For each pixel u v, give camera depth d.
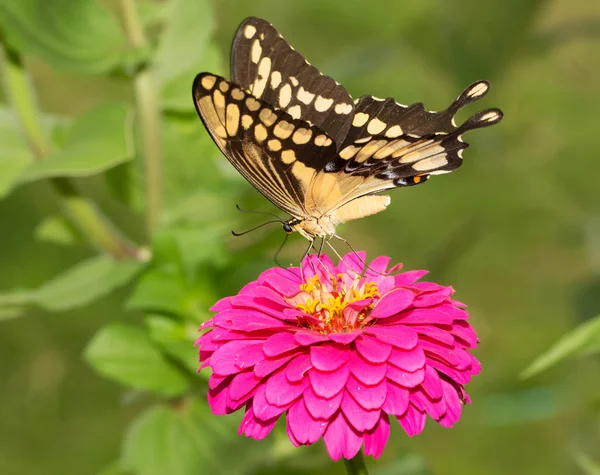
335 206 0.80
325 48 1.32
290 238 0.87
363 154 0.80
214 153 0.88
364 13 1.25
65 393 1.22
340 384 0.73
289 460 0.88
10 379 1.23
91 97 1.42
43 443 1.17
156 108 0.87
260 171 0.79
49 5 0.83
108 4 0.93
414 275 0.79
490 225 1.00
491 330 1.14
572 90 1.05
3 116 0.87
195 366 0.84
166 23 0.87
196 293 0.85
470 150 0.97
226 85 0.77
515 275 1.20
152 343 0.85
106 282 0.85
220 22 1.37
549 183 0.98
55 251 1.31
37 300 0.85
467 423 1.08
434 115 0.79
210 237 0.85
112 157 0.81
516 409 0.93
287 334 0.75
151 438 0.86
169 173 0.89
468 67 0.96
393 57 0.98
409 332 0.74
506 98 0.98
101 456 1.14
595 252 1.00
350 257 0.80
